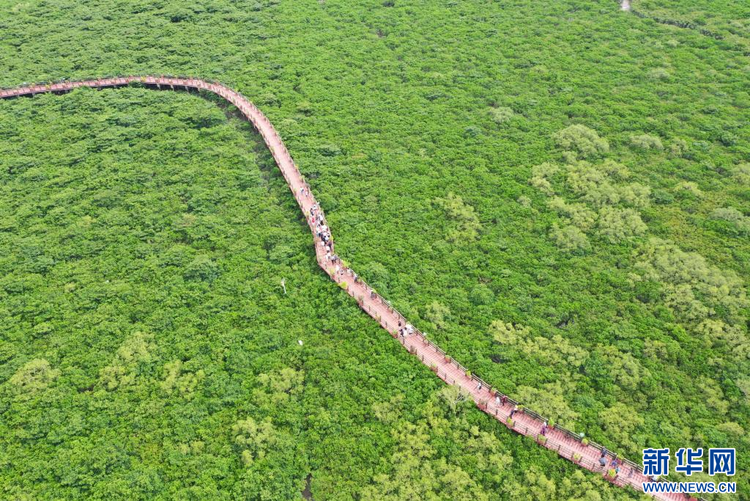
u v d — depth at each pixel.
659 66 97.06
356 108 92.00
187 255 70.88
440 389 55.38
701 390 55.28
